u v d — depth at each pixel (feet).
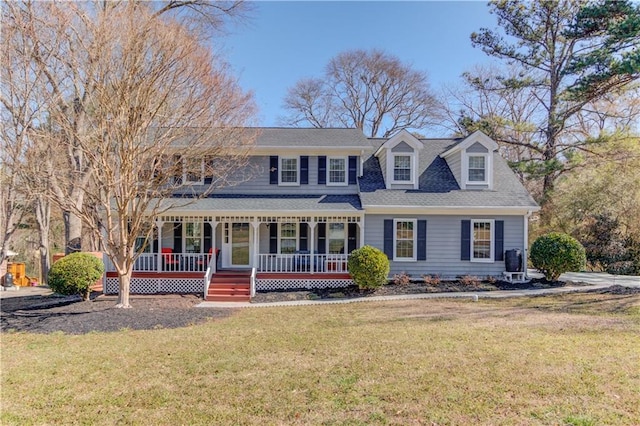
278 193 53.98
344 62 121.60
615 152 61.98
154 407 15.56
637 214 56.95
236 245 53.83
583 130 78.54
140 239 50.96
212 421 14.30
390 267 49.57
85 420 14.48
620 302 37.52
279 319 32.83
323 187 54.39
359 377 18.39
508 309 35.04
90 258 41.96
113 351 23.47
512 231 49.75
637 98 68.13
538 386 17.04
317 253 53.72
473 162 52.39
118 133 34.27
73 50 34.58
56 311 36.19
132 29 32.73
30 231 84.43
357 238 53.06
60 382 18.37
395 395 16.28
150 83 34.04
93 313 34.91
